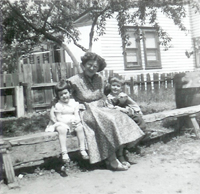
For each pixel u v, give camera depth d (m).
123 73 14.30
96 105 4.59
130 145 4.63
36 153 5.56
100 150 4.33
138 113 4.84
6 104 9.79
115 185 3.69
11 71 10.62
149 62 15.22
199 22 16.19
